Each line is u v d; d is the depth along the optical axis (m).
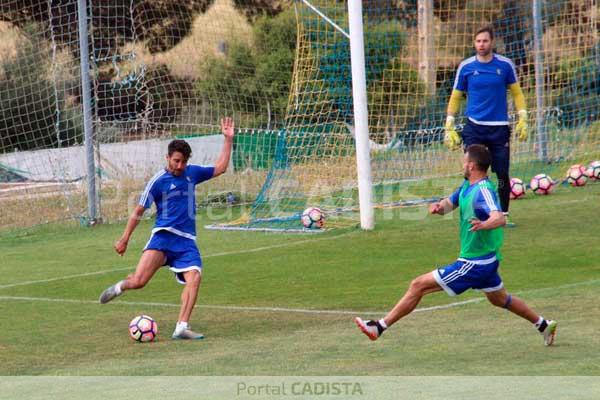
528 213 47.53
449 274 23.00
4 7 72.62
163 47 80.31
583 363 21.08
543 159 63.31
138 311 30.91
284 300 31.53
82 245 46.59
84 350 25.58
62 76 70.19
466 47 71.00
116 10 71.31
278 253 40.88
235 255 40.94
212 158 69.38
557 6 66.81
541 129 63.25
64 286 35.84
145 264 27.58
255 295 32.59
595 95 66.25
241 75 79.06
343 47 55.47
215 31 81.81
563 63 66.62
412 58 69.12
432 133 66.69
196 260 27.62
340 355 23.08
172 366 22.80
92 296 33.72
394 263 37.25
